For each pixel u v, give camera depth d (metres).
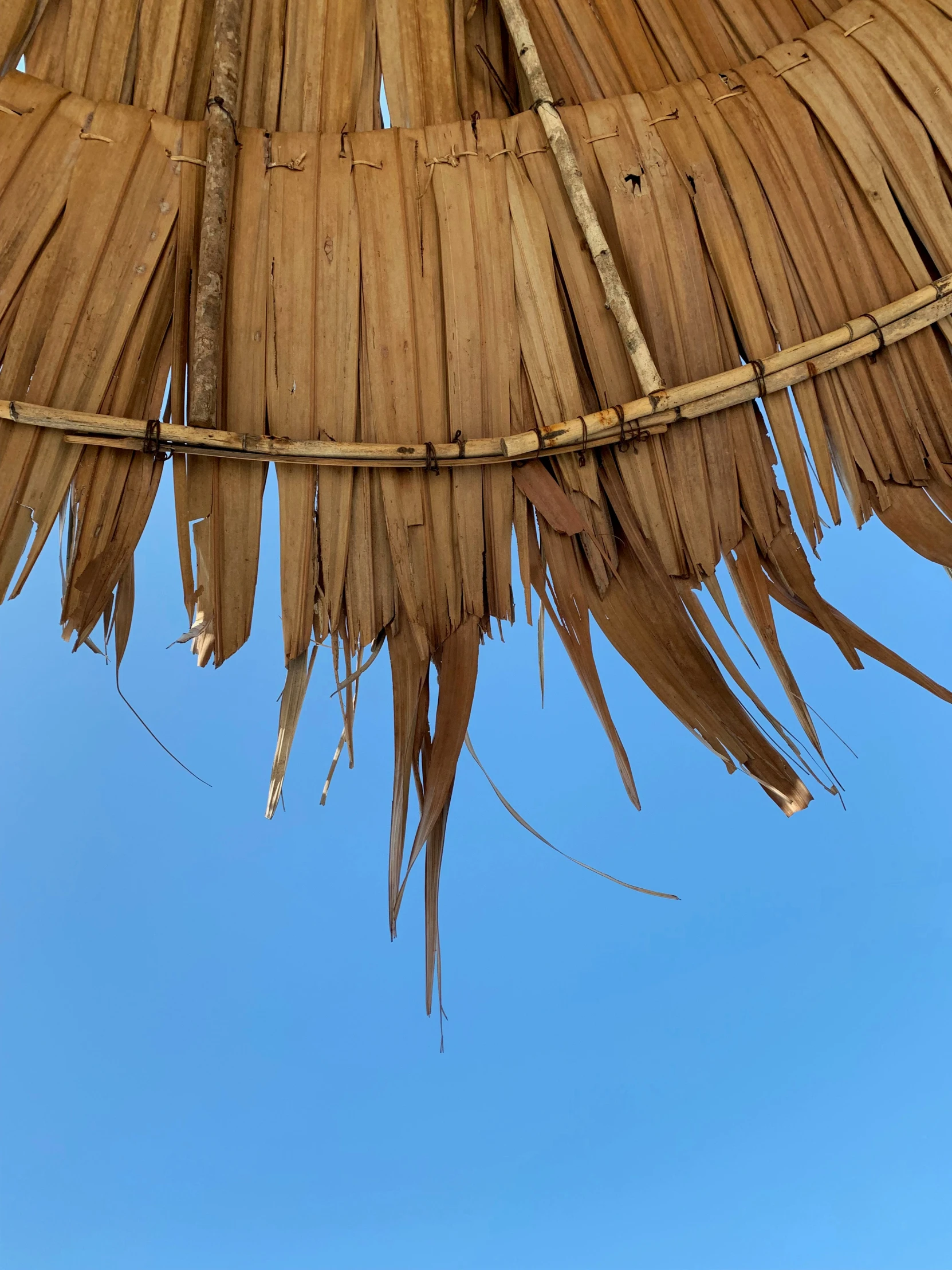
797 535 2.00
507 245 2.07
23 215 1.90
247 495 1.94
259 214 2.03
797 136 2.10
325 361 2.01
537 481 2.01
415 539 1.98
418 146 2.10
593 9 2.20
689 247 2.08
